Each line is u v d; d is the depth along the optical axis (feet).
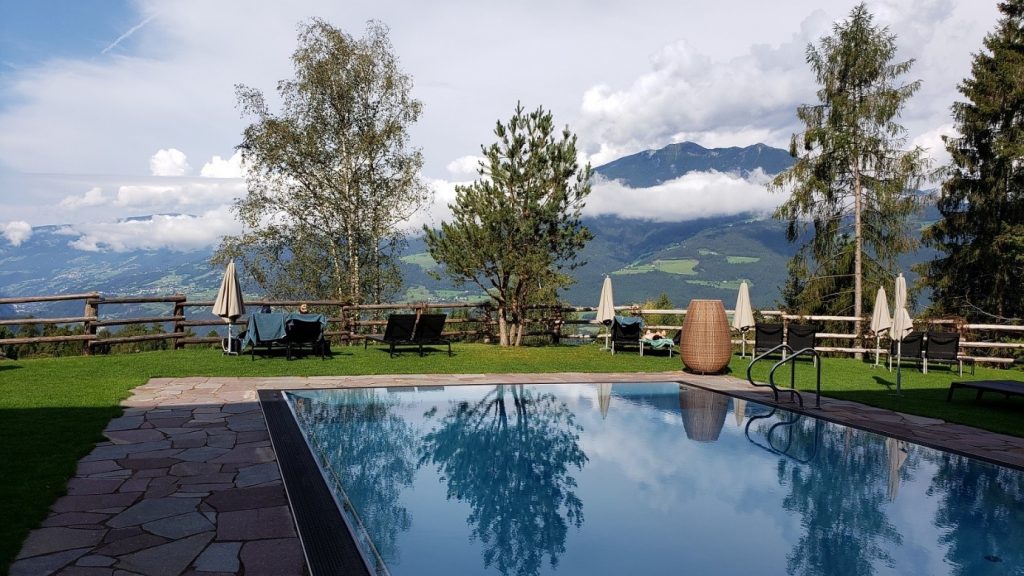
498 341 50.31
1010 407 24.62
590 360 37.81
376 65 62.59
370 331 47.19
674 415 22.52
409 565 10.31
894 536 11.89
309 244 63.05
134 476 12.88
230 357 34.45
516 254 42.68
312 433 18.63
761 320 47.44
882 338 44.62
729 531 12.07
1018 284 61.11
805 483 14.90
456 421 21.11
